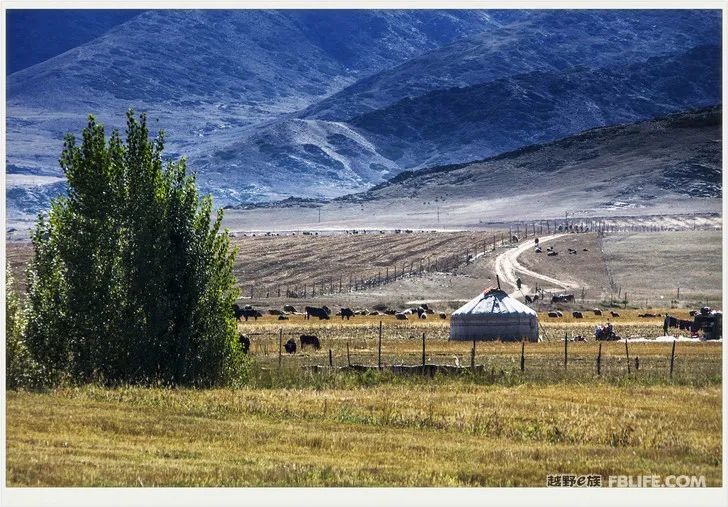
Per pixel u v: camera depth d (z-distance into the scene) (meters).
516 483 57.41
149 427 70.62
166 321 100.25
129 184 102.94
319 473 57.47
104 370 99.31
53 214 102.12
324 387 99.31
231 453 63.22
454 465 61.12
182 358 100.44
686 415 82.25
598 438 72.00
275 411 80.50
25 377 94.69
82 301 99.00
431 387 99.50
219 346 101.81
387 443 67.56
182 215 102.56
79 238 100.19
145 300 100.19
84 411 76.31
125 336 99.38
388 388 98.44
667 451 67.31
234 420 76.06
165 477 55.41
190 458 61.25
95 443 64.44
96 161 102.88
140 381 98.94
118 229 101.44
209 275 102.25
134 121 104.31
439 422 76.75
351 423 76.44
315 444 66.81
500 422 76.88
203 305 101.62
